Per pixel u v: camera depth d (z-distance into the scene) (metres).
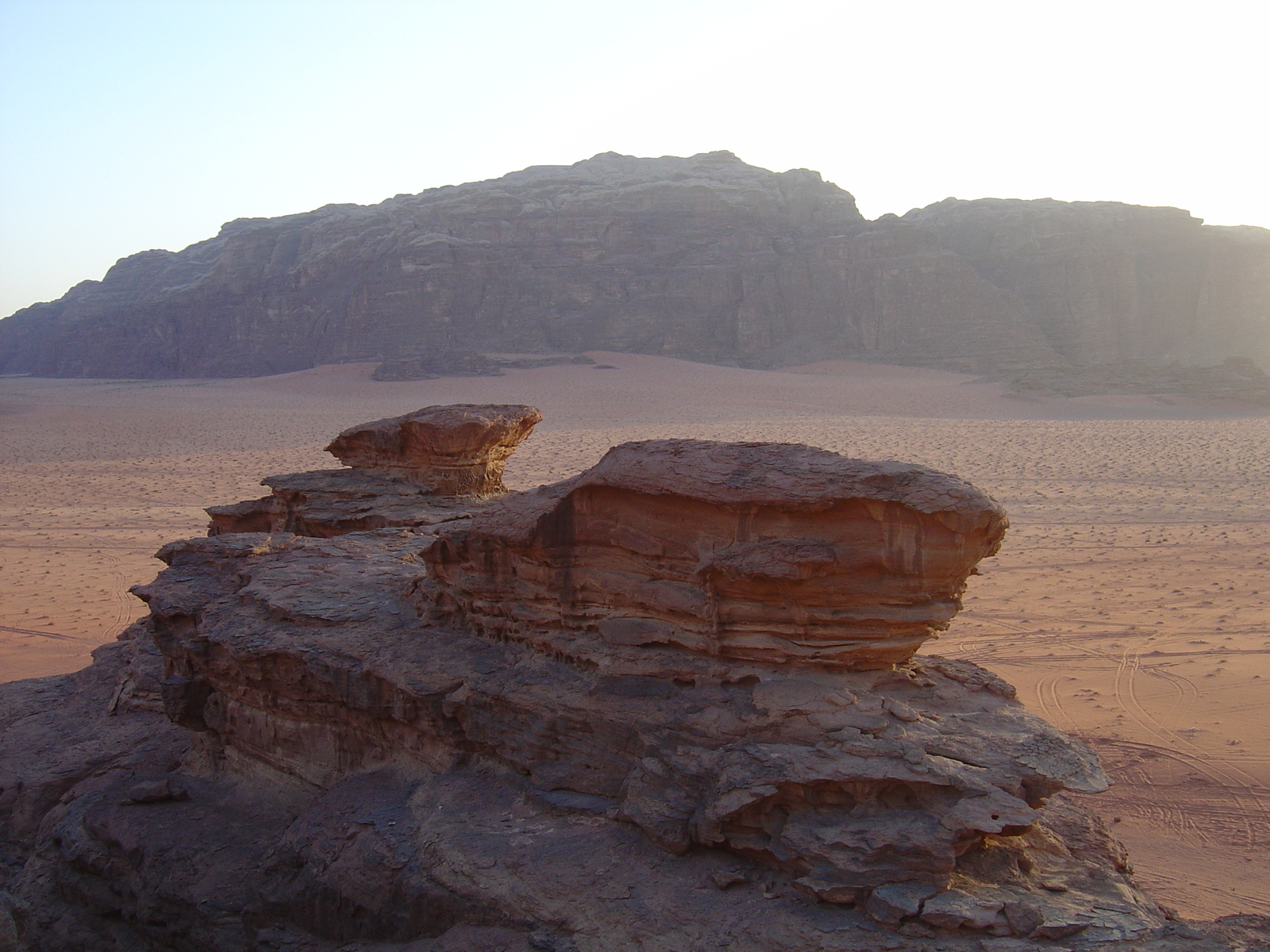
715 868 8.57
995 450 68.56
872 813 8.37
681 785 8.98
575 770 9.98
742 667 9.59
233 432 86.62
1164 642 23.77
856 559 8.98
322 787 12.32
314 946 9.91
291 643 12.31
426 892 9.17
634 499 10.11
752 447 9.72
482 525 11.45
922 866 7.93
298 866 10.55
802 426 87.19
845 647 9.27
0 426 92.69
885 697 9.30
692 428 86.00
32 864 12.84
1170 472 57.28
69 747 15.54
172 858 11.48
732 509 9.34
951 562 8.84
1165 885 12.82
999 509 8.81
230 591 14.32
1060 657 22.73
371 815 10.61
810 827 8.30
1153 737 17.69
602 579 10.48
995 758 8.71
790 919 7.85
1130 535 38.56
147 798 12.84
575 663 10.59
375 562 15.27
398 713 11.31
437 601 12.46
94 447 77.06
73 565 34.94
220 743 13.86
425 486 20.70
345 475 21.62
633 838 9.10
